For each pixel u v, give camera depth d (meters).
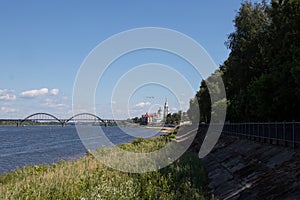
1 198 17.30
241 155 29.00
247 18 50.56
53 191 18.75
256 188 18.42
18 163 48.12
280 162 20.28
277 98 33.16
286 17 35.47
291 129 22.75
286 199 14.90
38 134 143.38
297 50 30.34
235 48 51.25
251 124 34.59
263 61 45.91
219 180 24.27
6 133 154.25
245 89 48.88
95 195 17.95
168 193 20.34
